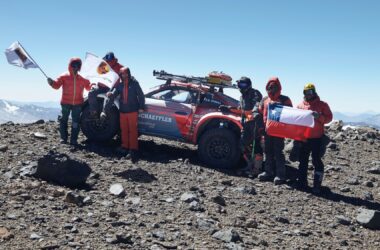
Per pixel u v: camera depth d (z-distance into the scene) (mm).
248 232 6203
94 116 10391
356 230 6945
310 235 6438
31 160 8461
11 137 10430
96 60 10398
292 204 7926
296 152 9297
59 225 5434
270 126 9047
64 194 6652
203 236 5734
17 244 4699
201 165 9992
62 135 10398
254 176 9641
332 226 6922
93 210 6203
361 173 10820
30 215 5625
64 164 7188
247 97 9641
